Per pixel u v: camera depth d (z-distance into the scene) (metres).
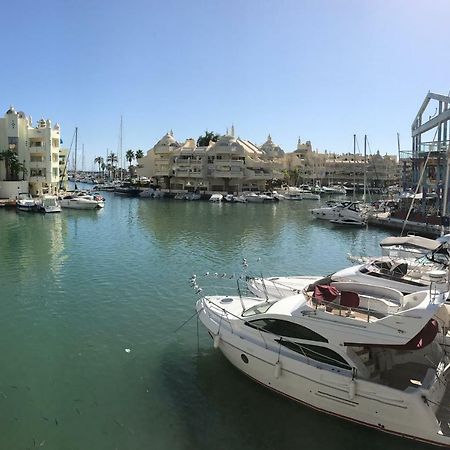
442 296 14.16
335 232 59.41
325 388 13.77
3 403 15.05
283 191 126.31
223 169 121.31
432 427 12.45
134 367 17.70
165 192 118.25
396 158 193.25
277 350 15.07
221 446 13.01
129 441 13.20
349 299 15.00
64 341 20.25
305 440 13.20
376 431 13.33
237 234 54.88
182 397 15.46
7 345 19.80
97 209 82.75
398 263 22.06
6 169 90.75
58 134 97.69
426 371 14.49
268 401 15.03
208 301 19.08
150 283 30.09
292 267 37.19
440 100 55.38
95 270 33.78
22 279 31.00
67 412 14.59
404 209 67.25
